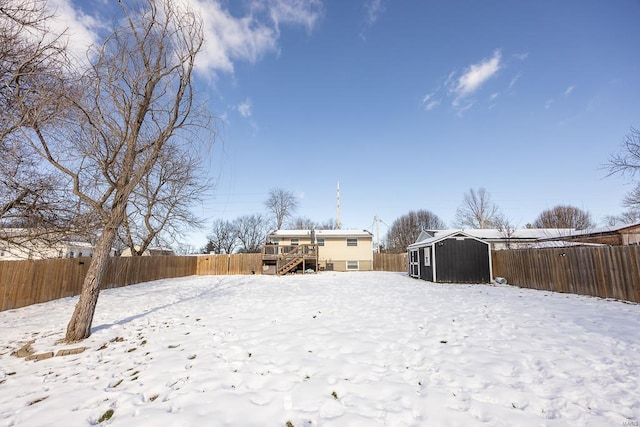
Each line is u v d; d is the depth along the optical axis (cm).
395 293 1038
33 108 511
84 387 359
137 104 624
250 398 317
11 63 493
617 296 856
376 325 579
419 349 446
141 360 440
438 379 349
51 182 645
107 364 431
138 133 636
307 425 270
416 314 672
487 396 310
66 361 446
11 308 867
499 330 533
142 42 613
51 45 519
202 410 295
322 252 2748
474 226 3700
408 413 283
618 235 1662
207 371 387
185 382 360
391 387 330
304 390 330
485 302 825
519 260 1295
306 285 1362
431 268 1518
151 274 1697
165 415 289
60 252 802
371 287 1246
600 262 915
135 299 981
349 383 343
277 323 612
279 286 1329
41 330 617
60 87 536
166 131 650
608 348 431
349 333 527
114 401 325
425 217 4750
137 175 625
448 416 277
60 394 342
